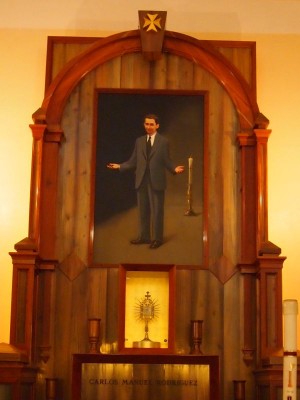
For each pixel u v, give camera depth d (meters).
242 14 7.39
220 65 7.12
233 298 6.76
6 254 6.88
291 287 6.88
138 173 6.98
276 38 7.35
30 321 6.37
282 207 7.03
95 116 7.06
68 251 6.84
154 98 7.12
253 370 6.57
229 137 7.06
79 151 7.02
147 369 6.29
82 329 6.69
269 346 6.42
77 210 6.91
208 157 7.00
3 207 6.96
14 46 7.29
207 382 6.27
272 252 6.54
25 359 6.06
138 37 7.12
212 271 6.81
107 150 7.02
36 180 6.78
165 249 6.84
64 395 6.54
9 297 6.79
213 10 7.39
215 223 6.91
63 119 7.06
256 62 7.28
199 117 7.09
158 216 6.90
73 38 7.20
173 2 7.41
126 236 6.86
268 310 6.48
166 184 6.96
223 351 6.66
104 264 6.80
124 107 7.09
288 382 4.54
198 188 6.95
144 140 7.03
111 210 6.91
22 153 7.07
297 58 7.32
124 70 7.16
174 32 7.10
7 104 7.17
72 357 6.32
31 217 6.71
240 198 6.93
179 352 6.64
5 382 5.90
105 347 6.65
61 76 7.03
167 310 6.55
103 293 6.75
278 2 7.41
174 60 7.19
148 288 6.60
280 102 7.23
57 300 6.74
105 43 7.07
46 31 7.34
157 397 6.25
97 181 6.96
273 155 7.12
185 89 7.12
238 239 6.87
